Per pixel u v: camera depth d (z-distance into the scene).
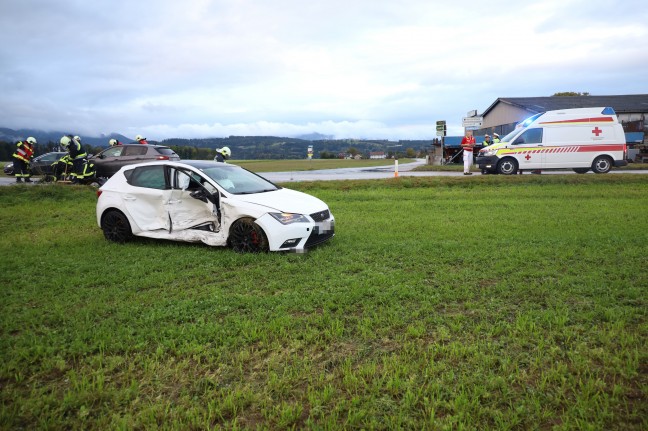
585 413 2.57
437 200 12.68
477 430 2.51
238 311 4.32
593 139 16.80
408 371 3.09
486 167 17.75
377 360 3.32
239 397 2.82
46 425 2.57
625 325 3.75
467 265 5.69
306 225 6.50
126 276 5.54
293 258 6.20
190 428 2.56
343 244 7.03
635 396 2.75
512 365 3.13
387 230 8.29
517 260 5.72
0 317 4.24
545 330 3.69
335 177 22.05
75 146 16.70
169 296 4.83
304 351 3.46
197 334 3.76
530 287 4.68
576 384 2.90
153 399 2.87
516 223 8.57
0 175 27.19
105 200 7.64
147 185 7.48
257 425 2.57
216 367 3.27
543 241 6.82
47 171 22.75
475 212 10.22
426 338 3.65
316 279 5.23
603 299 4.26
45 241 7.92
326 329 3.80
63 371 3.26
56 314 4.26
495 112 37.78
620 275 5.00
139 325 4.01
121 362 3.32
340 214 10.55
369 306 4.29
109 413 2.71
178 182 7.31
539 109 30.31
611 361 3.11
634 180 14.86
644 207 10.09
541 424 2.55
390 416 2.64
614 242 6.57
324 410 2.72
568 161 17.00
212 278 5.44
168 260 6.28
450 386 2.91
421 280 5.09
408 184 16.02
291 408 2.71
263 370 3.21
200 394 2.92
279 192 7.32
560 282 4.78
